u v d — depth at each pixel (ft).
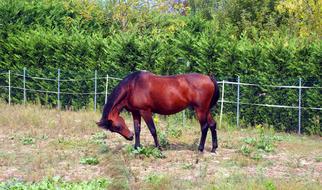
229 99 64.49
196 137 54.49
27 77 79.82
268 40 70.79
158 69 69.36
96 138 53.26
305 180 35.91
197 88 45.03
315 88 59.36
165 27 91.30
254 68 63.36
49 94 78.23
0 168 39.81
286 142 52.95
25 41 79.82
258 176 35.94
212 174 37.93
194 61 67.36
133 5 92.02
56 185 33.37
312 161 44.19
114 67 72.23
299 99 59.52
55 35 78.79
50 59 78.38
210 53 65.72
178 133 54.44
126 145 48.93
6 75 80.89
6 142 50.80
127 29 91.56
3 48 82.02
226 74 65.00
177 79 45.24
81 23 90.84
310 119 59.82
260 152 47.37
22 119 61.46
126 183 30.27
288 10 87.86
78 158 43.09
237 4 94.48
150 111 45.14
